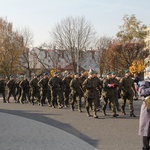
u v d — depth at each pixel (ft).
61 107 66.18
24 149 27.66
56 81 66.85
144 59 160.45
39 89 75.36
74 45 190.49
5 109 64.08
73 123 43.73
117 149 27.76
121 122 44.47
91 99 50.47
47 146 28.86
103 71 194.59
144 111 23.59
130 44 159.94
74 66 189.98
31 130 37.70
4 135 34.47
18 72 191.62
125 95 51.47
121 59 161.48
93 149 27.63
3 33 186.19
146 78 24.27
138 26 163.63
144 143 23.75
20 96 83.05
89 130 37.99
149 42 184.14
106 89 50.93
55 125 42.06
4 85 84.89
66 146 28.84
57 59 203.51
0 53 184.24
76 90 58.80
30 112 58.13
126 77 51.16
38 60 205.87
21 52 188.75
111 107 55.06
